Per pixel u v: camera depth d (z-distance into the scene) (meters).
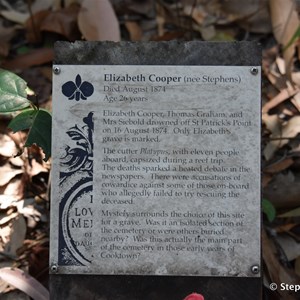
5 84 0.79
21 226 0.85
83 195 0.72
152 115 0.73
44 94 0.98
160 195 0.72
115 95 0.73
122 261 0.72
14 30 1.06
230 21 1.06
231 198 0.72
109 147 0.73
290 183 0.89
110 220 0.72
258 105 0.73
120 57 0.73
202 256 0.72
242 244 0.72
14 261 0.83
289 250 0.85
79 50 0.73
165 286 0.72
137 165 0.73
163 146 0.73
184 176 0.72
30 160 0.91
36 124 0.78
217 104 0.73
